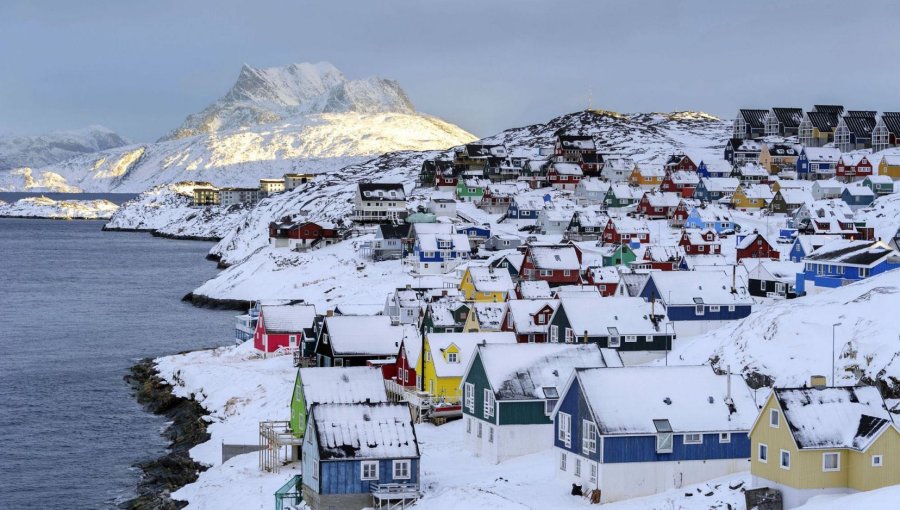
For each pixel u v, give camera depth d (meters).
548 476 76.44
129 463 96.25
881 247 123.44
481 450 85.38
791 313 97.50
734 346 97.56
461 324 122.88
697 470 71.31
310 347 125.25
